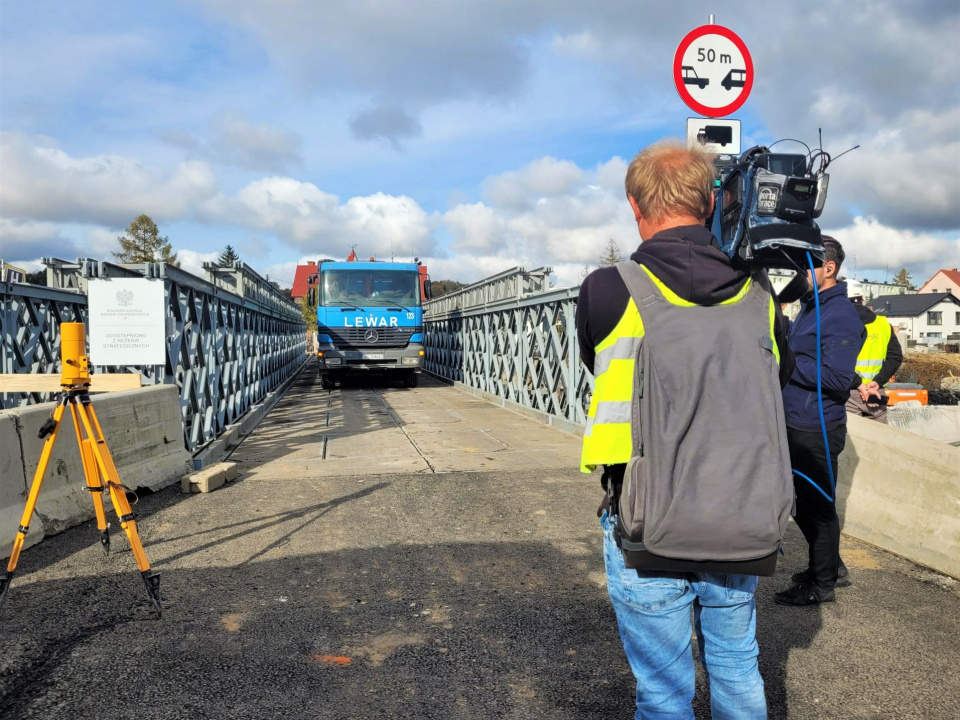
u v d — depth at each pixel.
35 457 4.51
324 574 3.90
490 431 9.52
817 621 3.24
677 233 1.71
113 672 2.78
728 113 5.59
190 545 4.39
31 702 2.56
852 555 4.13
